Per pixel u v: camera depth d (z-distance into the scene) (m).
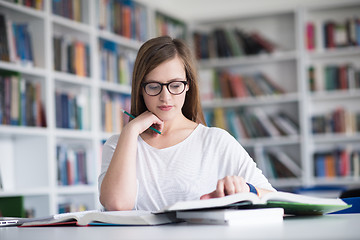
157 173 1.55
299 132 4.61
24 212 3.14
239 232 0.80
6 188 3.20
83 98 3.58
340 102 4.69
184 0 4.84
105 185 1.38
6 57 2.96
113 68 3.91
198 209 1.02
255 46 4.74
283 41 4.86
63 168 3.36
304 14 4.66
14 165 3.29
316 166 4.52
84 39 3.71
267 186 1.52
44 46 3.25
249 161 1.58
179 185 1.53
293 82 4.80
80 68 3.58
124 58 4.04
